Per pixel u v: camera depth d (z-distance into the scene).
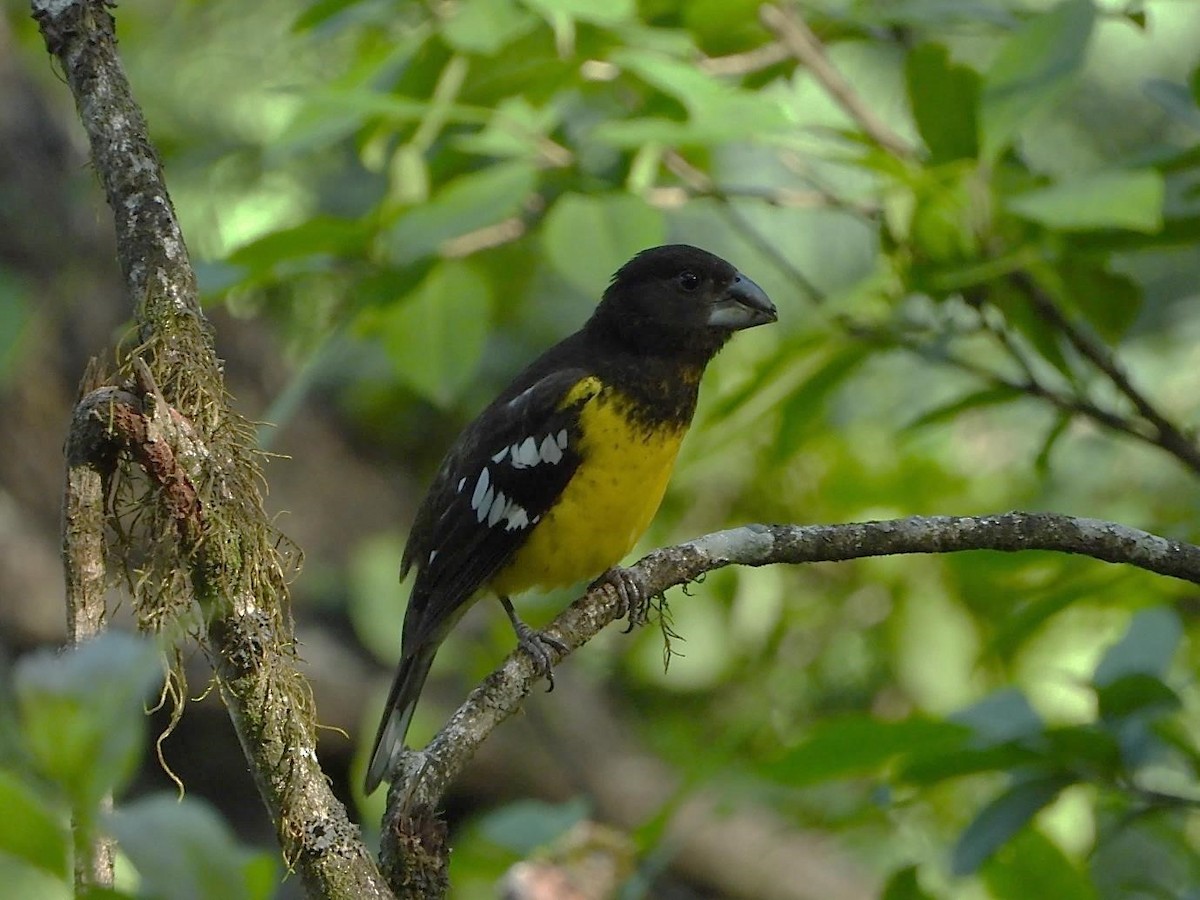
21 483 17.17
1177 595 10.17
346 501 18.39
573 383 10.20
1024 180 9.41
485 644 14.75
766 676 14.95
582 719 17.45
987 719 7.95
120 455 6.05
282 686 6.08
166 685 6.03
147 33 15.99
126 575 6.29
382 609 13.38
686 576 7.86
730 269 10.56
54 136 17.52
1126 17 9.27
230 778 16.72
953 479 13.78
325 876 5.84
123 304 17.62
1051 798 7.78
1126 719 7.90
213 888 4.22
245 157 15.62
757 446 14.21
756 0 9.85
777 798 11.02
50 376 17.23
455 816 17.27
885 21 10.16
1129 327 10.12
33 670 4.17
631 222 8.55
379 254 9.45
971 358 13.92
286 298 17.06
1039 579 11.85
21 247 16.97
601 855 9.80
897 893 8.84
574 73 9.78
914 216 9.31
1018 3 10.82
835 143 11.20
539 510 10.09
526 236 9.90
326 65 16.02
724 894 16.81
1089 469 13.74
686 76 8.55
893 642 13.63
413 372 9.45
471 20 8.45
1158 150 9.45
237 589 6.08
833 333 10.18
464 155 10.14
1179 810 8.73
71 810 4.42
